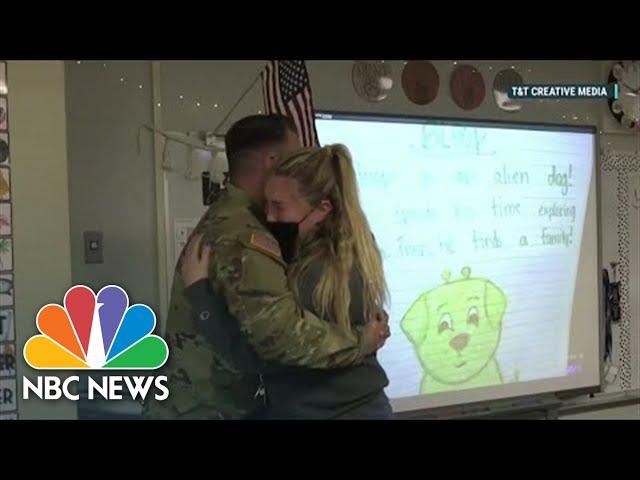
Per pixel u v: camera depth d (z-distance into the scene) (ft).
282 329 8.27
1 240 7.30
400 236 9.43
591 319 11.12
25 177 7.42
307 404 8.41
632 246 11.80
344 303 8.73
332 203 8.85
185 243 8.32
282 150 8.66
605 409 11.38
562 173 10.84
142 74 8.19
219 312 8.11
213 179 8.47
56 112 7.57
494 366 10.20
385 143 9.35
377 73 9.48
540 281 10.63
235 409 8.18
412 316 9.52
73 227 7.80
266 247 8.35
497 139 10.28
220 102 8.58
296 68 8.88
